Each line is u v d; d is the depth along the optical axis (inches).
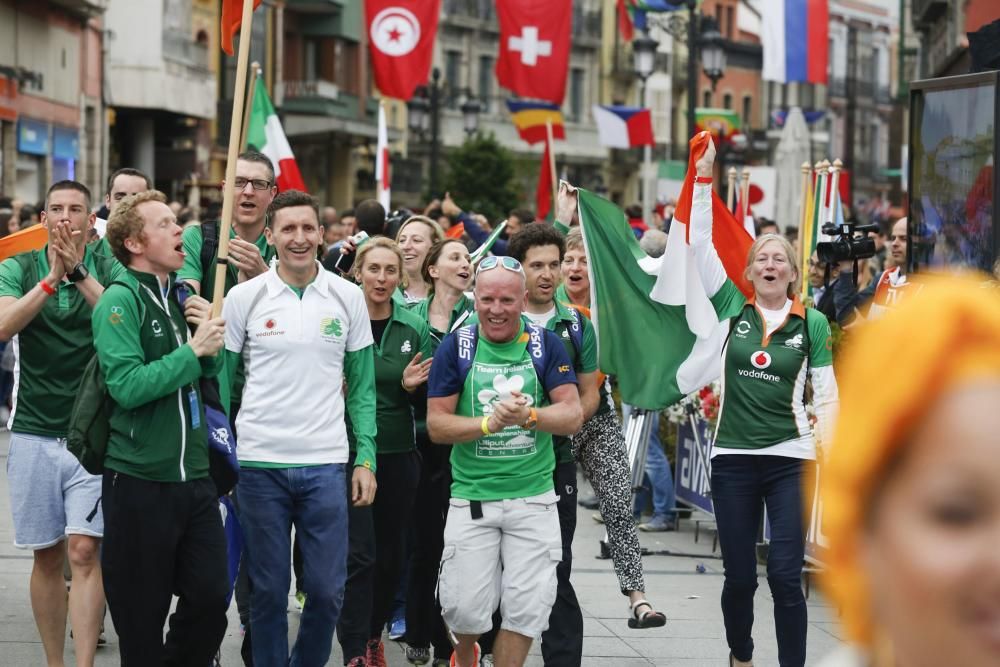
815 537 990.4
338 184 6284.5
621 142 3154.5
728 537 736.3
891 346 97.4
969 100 928.9
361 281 789.9
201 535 614.2
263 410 662.5
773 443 727.1
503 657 662.5
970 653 93.7
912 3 4522.6
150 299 608.4
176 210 2279.8
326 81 6092.5
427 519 809.5
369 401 693.9
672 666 824.9
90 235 852.6
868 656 100.0
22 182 4030.5
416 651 822.5
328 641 676.7
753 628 925.2
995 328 95.6
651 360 928.3
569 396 657.6
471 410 660.1
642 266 932.6
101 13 4362.7
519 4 2405.3
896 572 96.4
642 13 3048.7
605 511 832.9
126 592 604.7
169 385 590.6
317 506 661.3
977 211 919.7
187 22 4842.5
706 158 851.4
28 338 719.7
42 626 738.8
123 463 600.4
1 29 3779.5
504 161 5428.2
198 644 622.8
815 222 1323.8
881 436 96.2
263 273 713.6
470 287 978.1
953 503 94.0
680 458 1307.8
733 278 984.3
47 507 725.3
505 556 662.5
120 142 4835.1
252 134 1391.5
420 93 3678.6
